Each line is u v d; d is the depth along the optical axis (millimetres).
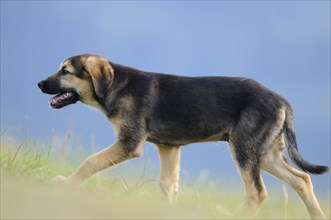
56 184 10539
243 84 12805
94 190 10930
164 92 12922
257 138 12484
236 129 12625
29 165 11742
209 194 14414
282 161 12547
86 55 13250
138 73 13094
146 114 12844
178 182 13086
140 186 12312
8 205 7566
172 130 12867
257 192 12336
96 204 8125
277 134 12547
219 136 12875
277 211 13281
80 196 8773
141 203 8914
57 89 13125
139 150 12789
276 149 12594
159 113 12859
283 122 12602
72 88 13086
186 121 12805
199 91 12844
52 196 8281
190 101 12797
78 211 7711
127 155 12695
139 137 12789
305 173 12469
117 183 12234
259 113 12508
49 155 13391
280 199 15328
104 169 12406
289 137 12547
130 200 9289
